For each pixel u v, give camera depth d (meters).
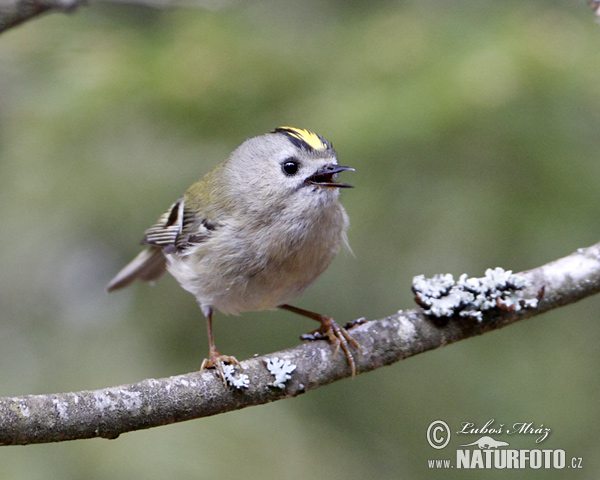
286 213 7.49
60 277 11.85
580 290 7.21
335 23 11.75
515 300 7.07
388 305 10.03
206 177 8.81
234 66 11.08
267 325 10.96
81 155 10.88
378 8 11.70
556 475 10.02
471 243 9.55
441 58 10.40
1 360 10.75
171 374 10.53
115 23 12.17
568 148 9.71
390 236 9.83
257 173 7.62
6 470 9.03
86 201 10.71
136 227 10.78
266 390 6.60
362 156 9.74
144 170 10.81
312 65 11.01
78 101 10.98
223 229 7.70
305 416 10.62
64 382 10.37
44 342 11.04
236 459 9.73
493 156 9.63
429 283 7.18
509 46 10.21
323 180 7.63
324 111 10.26
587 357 10.32
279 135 7.75
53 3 7.20
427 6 11.32
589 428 9.88
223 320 11.02
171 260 8.48
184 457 9.52
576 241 9.47
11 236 11.09
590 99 9.84
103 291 11.79
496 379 10.35
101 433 5.94
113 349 10.80
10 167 11.02
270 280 7.73
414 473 10.29
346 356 6.90
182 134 10.95
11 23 7.10
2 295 11.59
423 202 9.73
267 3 11.93
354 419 10.70
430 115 9.62
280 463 9.84
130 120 10.95
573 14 10.93
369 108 9.97
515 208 9.50
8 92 11.34
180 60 11.23
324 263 7.86
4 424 5.57
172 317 11.08
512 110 9.67
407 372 10.76
